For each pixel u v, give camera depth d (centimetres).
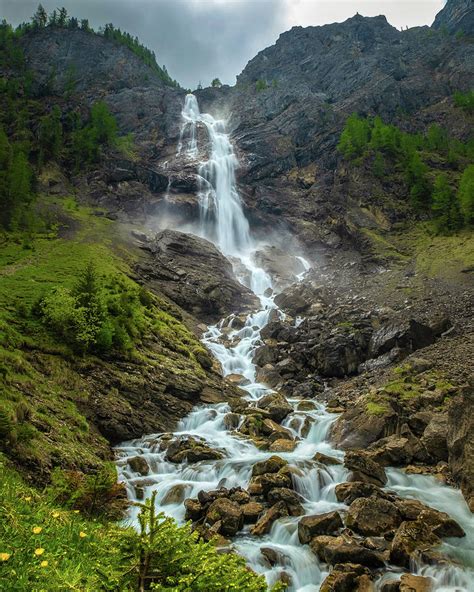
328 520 1820
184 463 2697
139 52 17162
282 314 6000
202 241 7638
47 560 766
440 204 8200
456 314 5097
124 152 10888
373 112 12838
